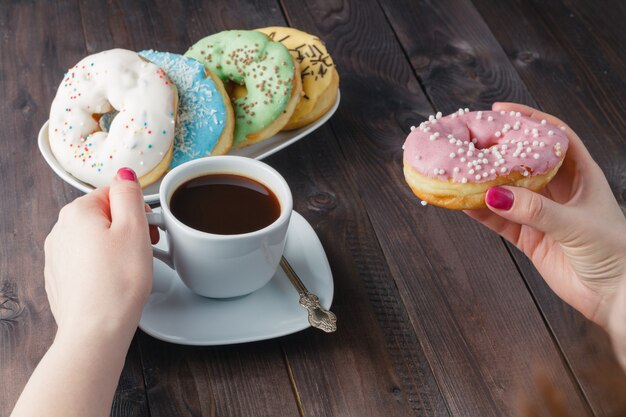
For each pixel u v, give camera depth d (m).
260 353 0.80
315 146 0.96
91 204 0.77
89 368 0.70
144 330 0.78
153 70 0.91
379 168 0.95
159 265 0.82
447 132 0.80
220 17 1.10
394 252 0.87
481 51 1.09
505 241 0.89
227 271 0.78
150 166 0.89
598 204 0.80
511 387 0.79
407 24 1.12
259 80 0.95
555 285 0.85
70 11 1.08
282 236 0.79
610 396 0.79
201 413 0.77
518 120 0.80
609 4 1.16
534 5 1.16
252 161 0.81
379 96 1.03
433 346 0.81
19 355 0.79
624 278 0.81
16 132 0.95
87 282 0.73
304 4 1.13
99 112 0.92
